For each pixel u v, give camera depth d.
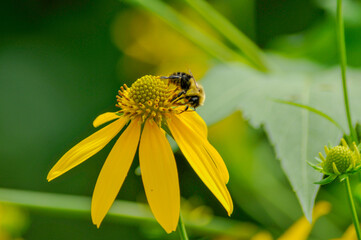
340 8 0.54
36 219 0.78
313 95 0.59
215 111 0.61
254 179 0.68
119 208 0.62
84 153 0.52
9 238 0.64
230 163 0.68
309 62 0.69
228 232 0.63
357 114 0.57
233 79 0.62
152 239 0.63
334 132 0.56
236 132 0.69
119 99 0.53
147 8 0.66
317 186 0.53
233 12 0.75
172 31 0.81
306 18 0.77
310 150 0.55
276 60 0.69
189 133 0.52
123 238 0.73
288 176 0.54
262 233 0.61
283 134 0.56
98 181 0.51
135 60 0.84
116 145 0.52
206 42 0.66
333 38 0.69
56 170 0.51
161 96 0.53
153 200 0.50
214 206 0.69
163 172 0.51
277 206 0.67
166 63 0.81
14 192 0.63
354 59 0.67
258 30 0.79
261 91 0.60
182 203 0.66
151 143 0.52
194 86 0.56
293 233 0.57
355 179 0.62
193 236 0.63
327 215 0.64
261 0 0.79
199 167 0.51
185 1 0.65
